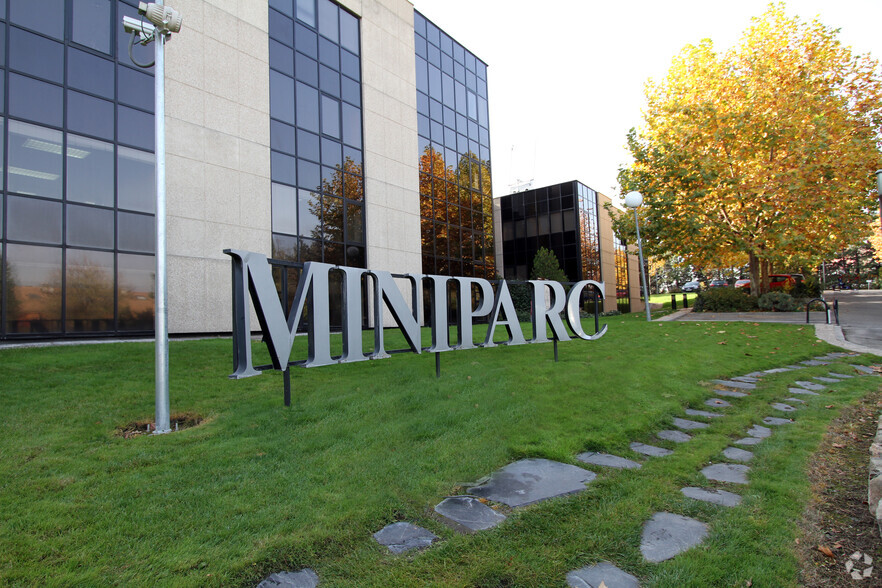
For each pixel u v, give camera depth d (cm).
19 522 312
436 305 779
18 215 1039
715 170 1953
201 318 1304
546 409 604
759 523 326
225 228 1370
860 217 2088
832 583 263
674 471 426
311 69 1684
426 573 269
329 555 287
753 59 2034
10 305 1022
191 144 1311
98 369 779
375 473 404
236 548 287
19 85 1055
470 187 2484
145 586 250
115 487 368
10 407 572
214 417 567
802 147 1819
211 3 1388
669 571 271
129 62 1229
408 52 2116
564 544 303
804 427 561
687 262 2383
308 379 758
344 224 1750
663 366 882
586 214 3200
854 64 1992
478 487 393
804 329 1462
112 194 1179
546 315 930
